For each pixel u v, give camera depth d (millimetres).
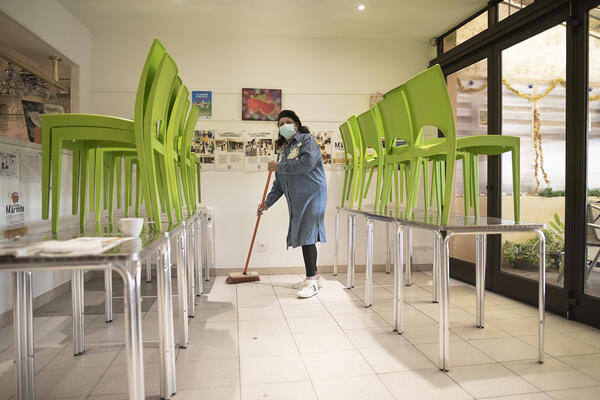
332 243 3836
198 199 3359
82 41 3439
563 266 2441
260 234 3736
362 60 3869
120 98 3611
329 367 1694
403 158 2170
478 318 2225
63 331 2172
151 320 2385
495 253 3070
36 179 2467
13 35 2750
